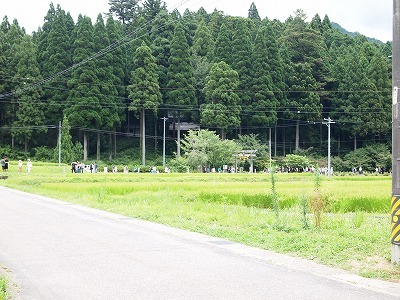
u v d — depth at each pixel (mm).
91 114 62250
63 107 65438
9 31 70625
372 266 8719
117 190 28047
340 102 76375
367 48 81875
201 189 26719
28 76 65062
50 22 74500
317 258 9328
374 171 71812
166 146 76438
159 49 74625
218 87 68375
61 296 6688
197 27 86562
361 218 14398
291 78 74125
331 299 6621
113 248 10203
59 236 11750
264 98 69188
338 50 88938
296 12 84625
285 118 72562
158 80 72438
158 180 38875
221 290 6992
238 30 71750
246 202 21547
